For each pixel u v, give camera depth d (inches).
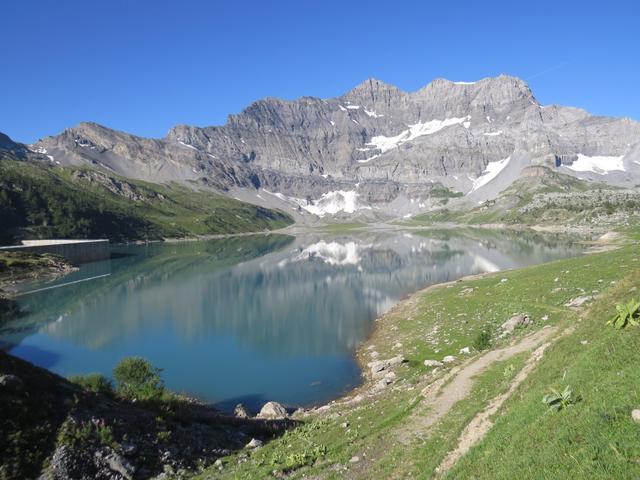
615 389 641.0
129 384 1583.4
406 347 2354.8
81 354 2787.9
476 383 1191.6
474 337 2169.0
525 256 6373.0
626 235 7623.0
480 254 7199.8
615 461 501.0
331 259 7854.3
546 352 1054.4
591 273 2620.6
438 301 3240.7
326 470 951.6
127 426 1151.6
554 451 577.9
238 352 2719.0
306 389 2096.5
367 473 884.6
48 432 1021.2
